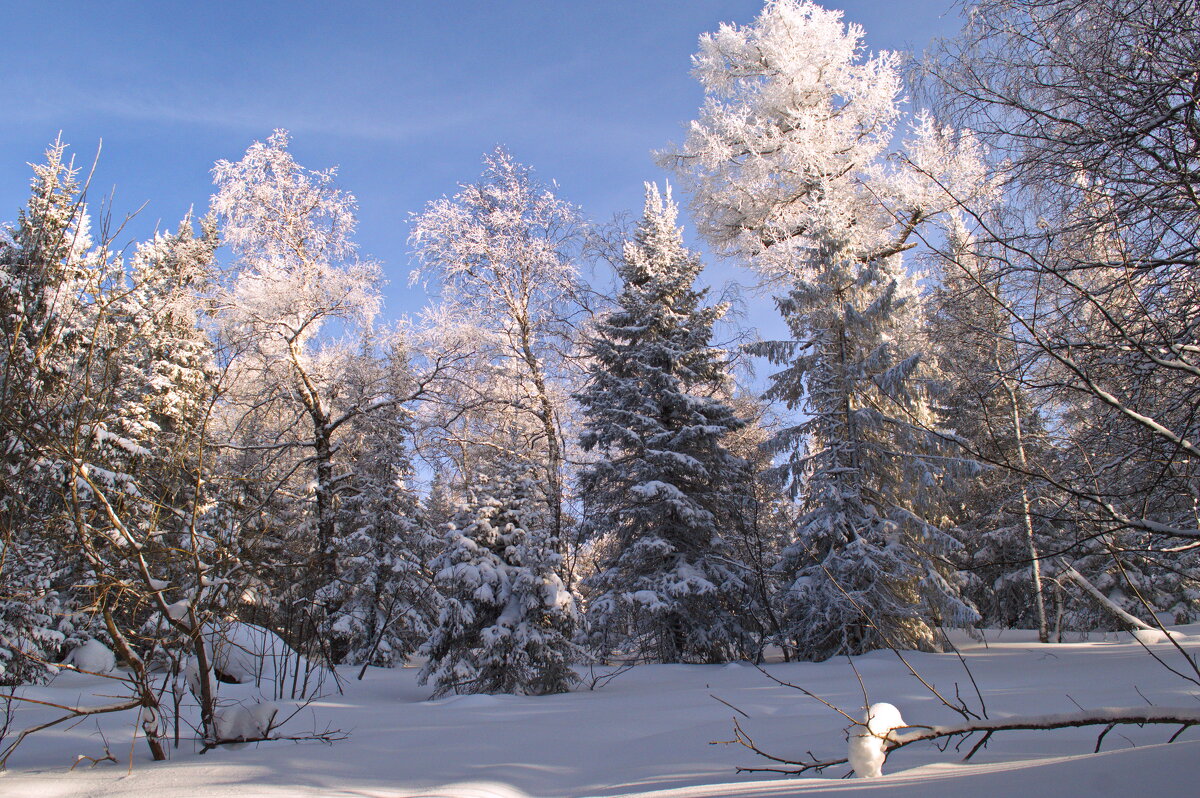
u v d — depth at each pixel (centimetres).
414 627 1992
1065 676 779
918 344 1248
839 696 751
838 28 1994
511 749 554
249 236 1778
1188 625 1727
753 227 2209
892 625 1325
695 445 1736
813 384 1484
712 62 2111
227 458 1606
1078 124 497
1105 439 512
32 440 542
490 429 2016
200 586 561
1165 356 434
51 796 405
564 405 1909
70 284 604
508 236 1812
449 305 1869
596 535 1741
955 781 245
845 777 347
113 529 581
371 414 1869
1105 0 498
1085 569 1806
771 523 2009
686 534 1656
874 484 1460
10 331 560
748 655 1619
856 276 1482
